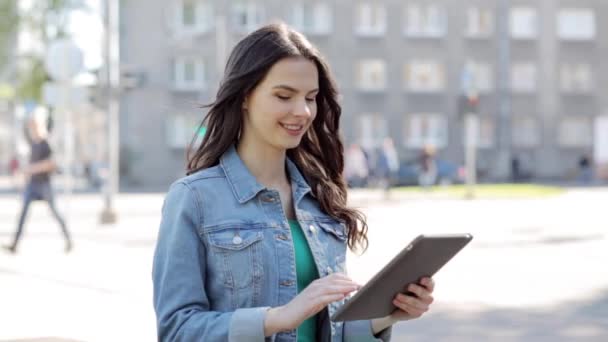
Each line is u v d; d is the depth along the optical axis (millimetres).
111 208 21703
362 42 55656
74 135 55500
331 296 2658
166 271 2834
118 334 7938
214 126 3025
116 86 22391
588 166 54125
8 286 10828
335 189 3141
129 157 53156
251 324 2689
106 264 13070
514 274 12102
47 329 8125
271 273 2861
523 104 57594
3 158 68062
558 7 57625
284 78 2893
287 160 3145
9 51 45531
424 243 2527
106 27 23047
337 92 3230
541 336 8148
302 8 55062
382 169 33469
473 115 32344
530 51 57531
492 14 56812
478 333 8297
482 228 19016
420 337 8109
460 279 11641
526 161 54688
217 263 2846
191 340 2740
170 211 2912
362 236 3213
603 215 22469
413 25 56312
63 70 18109
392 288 2676
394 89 56031
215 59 53375
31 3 44500
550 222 20406
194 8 53625
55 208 14688
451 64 56500
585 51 58031
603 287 10961
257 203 2938
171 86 53219
